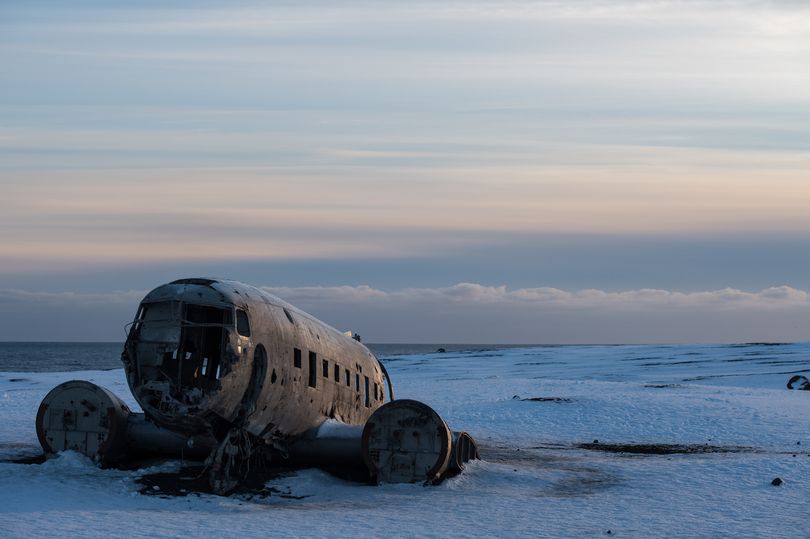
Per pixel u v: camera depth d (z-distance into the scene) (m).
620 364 93.12
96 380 59.38
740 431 33.84
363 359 26.38
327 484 20.80
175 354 18.69
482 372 84.62
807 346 119.38
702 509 18.69
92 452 20.91
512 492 20.59
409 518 17.30
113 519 16.08
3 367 135.38
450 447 21.22
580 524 17.02
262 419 19.88
